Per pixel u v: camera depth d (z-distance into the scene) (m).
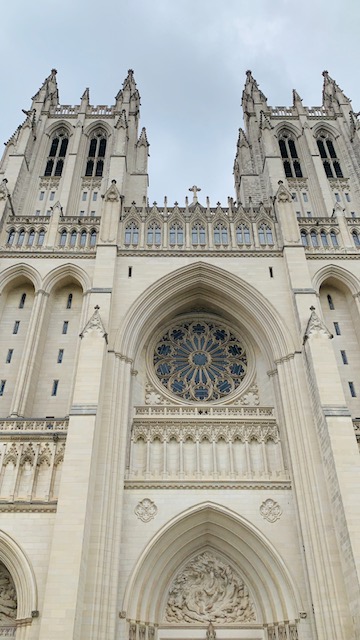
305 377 39.34
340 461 32.88
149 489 35.78
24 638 27.62
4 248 48.00
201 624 33.47
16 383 40.31
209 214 51.81
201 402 43.09
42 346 43.09
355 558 29.25
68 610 27.09
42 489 33.53
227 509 34.88
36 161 60.72
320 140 67.06
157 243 48.75
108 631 29.64
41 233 49.97
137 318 43.22
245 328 46.91
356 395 41.56
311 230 50.72
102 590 30.48
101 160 63.50
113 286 43.84
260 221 51.09
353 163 62.03
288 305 44.03
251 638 32.88
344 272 47.16
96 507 32.94
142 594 32.56
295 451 36.62
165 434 38.97
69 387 41.38
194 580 35.34
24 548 30.84
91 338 38.78
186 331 48.31
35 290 45.75
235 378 45.25
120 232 49.09
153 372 44.66
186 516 34.44
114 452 35.78
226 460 38.00
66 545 29.16
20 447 35.12
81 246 48.56
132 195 58.00
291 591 32.28
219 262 46.88
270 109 71.62
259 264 46.97
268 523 34.66
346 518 30.70
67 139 65.94
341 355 44.12
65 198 56.22
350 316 46.62
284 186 52.94
